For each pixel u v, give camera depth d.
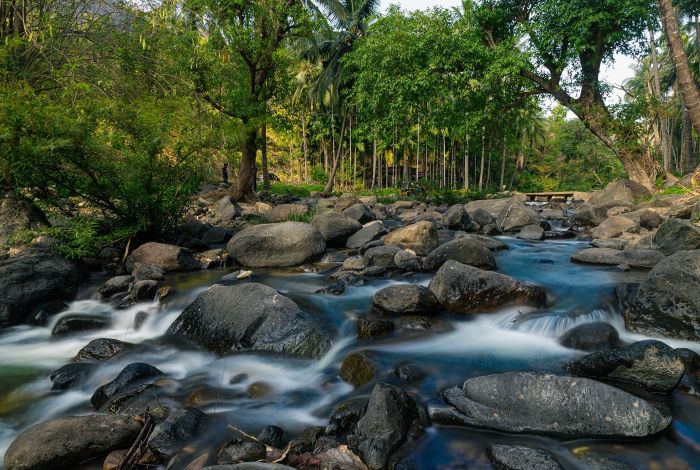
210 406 3.76
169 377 4.23
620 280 6.29
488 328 5.18
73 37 9.02
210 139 8.96
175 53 10.85
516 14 20.48
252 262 8.15
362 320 4.97
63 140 6.76
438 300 5.56
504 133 23.22
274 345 4.69
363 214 12.15
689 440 3.05
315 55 29.73
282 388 4.07
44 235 7.40
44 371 4.58
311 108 37.62
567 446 3.03
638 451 2.96
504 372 3.67
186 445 3.20
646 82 35.12
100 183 7.84
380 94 20.08
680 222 7.36
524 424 3.18
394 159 42.97
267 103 16.16
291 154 45.75
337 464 2.90
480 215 12.43
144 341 5.14
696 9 27.48
